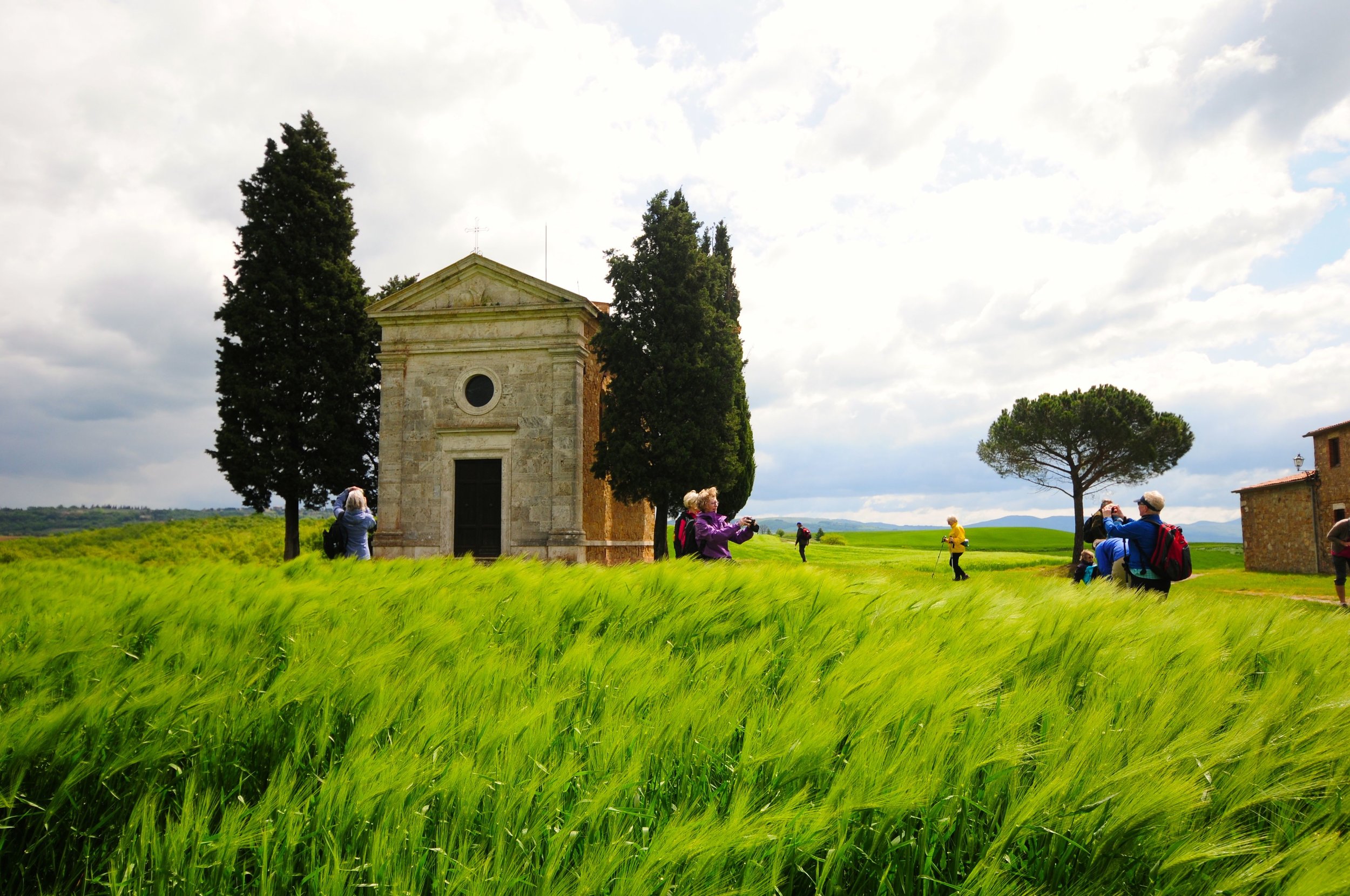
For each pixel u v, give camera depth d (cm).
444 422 2605
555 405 2525
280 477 2722
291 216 2866
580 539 2466
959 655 315
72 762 221
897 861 198
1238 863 197
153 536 3516
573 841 183
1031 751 230
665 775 221
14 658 301
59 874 205
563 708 262
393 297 2659
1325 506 2981
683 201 2664
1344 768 229
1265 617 436
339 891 163
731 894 168
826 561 3841
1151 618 428
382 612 429
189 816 183
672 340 2539
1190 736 232
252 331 2722
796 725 230
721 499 2666
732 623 423
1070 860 202
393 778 188
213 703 243
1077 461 3984
